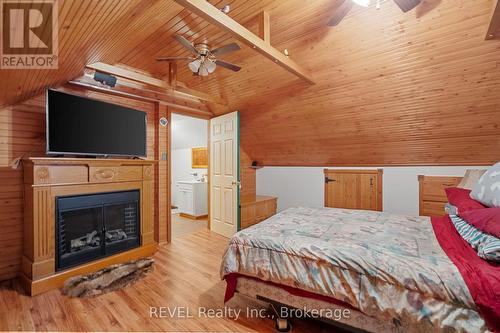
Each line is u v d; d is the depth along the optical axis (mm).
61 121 2432
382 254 1481
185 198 5590
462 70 2230
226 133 4051
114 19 1519
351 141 3600
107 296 2213
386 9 1967
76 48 1704
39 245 2279
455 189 2658
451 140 2928
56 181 2383
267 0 1905
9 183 2463
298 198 4645
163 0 1620
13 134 2469
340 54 2484
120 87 3102
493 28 1753
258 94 3488
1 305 2053
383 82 2617
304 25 2203
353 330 1505
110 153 2875
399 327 1345
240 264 1865
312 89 3064
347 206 4078
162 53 2617
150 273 2691
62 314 1943
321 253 1584
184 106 3924
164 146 3686
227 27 1685
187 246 3580
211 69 2400
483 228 1483
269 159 4875
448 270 1267
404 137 3168
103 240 2799
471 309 1156
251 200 4496
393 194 3664
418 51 2211
